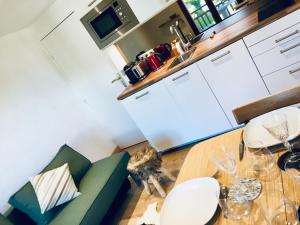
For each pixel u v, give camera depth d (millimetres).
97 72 4031
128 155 3213
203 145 1472
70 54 4047
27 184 2840
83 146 4141
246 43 2439
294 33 2248
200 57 2668
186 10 3166
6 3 2824
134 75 3307
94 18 3318
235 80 2680
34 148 3477
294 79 2475
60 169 2922
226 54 2559
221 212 1010
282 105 1443
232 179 1129
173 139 3398
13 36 3773
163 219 1161
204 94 2896
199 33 3297
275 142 1157
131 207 2906
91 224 2447
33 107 3660
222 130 3074
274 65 2465
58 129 3873
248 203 949
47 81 4008
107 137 4574
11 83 3516
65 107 4102
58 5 3639
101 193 2650
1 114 3260
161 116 3270
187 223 1065
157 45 3480
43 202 2662
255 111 1504
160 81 3004
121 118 4324
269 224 816
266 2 2758
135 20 3105
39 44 4117
